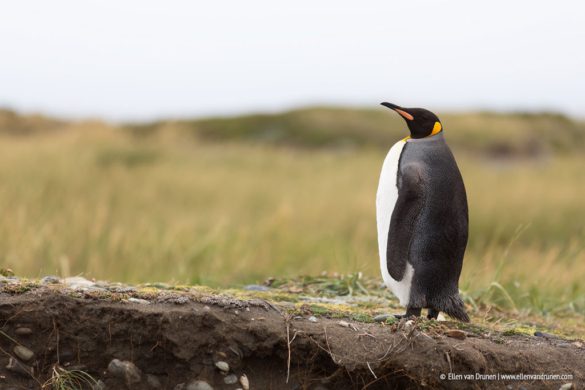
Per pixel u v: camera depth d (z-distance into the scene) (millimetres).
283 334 6348
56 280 7312
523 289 10516
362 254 13531
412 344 6297
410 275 6879
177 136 38281
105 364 6203
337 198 23875
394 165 7109
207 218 20047
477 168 33219
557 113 57281
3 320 6133
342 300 8539
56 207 18359
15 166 23359
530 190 26312
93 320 6230
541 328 8352
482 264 12312
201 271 13414
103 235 15383
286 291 9078
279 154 35562
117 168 25625
